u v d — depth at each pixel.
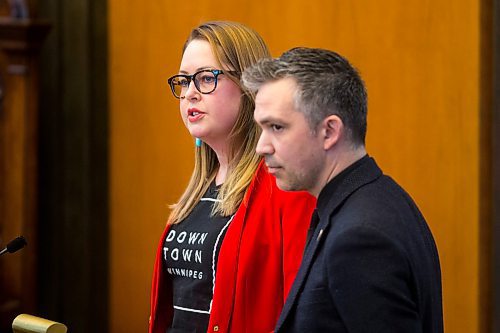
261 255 4.00
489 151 7.11
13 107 8.79
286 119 3.25
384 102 7.65
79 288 9.57
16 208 8.84
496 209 7.04
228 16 8.59
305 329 3.18
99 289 9.54
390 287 3.02
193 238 4.20
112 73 9.37
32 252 8.89
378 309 3.00
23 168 8.82
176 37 8.96
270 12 8.34
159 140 9.12
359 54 7.79
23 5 8.64
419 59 7.44
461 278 7.26
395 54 7.57
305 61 3.27
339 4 7.89
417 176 7.49
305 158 3.27
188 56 4.21
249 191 4.08
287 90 3.25
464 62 7.20
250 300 3.99
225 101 4.17
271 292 3.97
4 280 8.84
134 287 9.37
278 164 3.30
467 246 7.23
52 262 9.62
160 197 9.15
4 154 8.82
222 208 4.13
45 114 9.57
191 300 4.15
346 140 3.29
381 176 3.36
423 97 7.43
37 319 3.63
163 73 9.05
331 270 3.10
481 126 7.13
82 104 9.46
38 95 8.99
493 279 7.07
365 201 3.20
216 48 4.16
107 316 9.53
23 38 8.66
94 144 9.48
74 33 9.44
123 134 9.34
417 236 3.26
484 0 7.09
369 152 7.75
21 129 8.79
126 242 9.39
